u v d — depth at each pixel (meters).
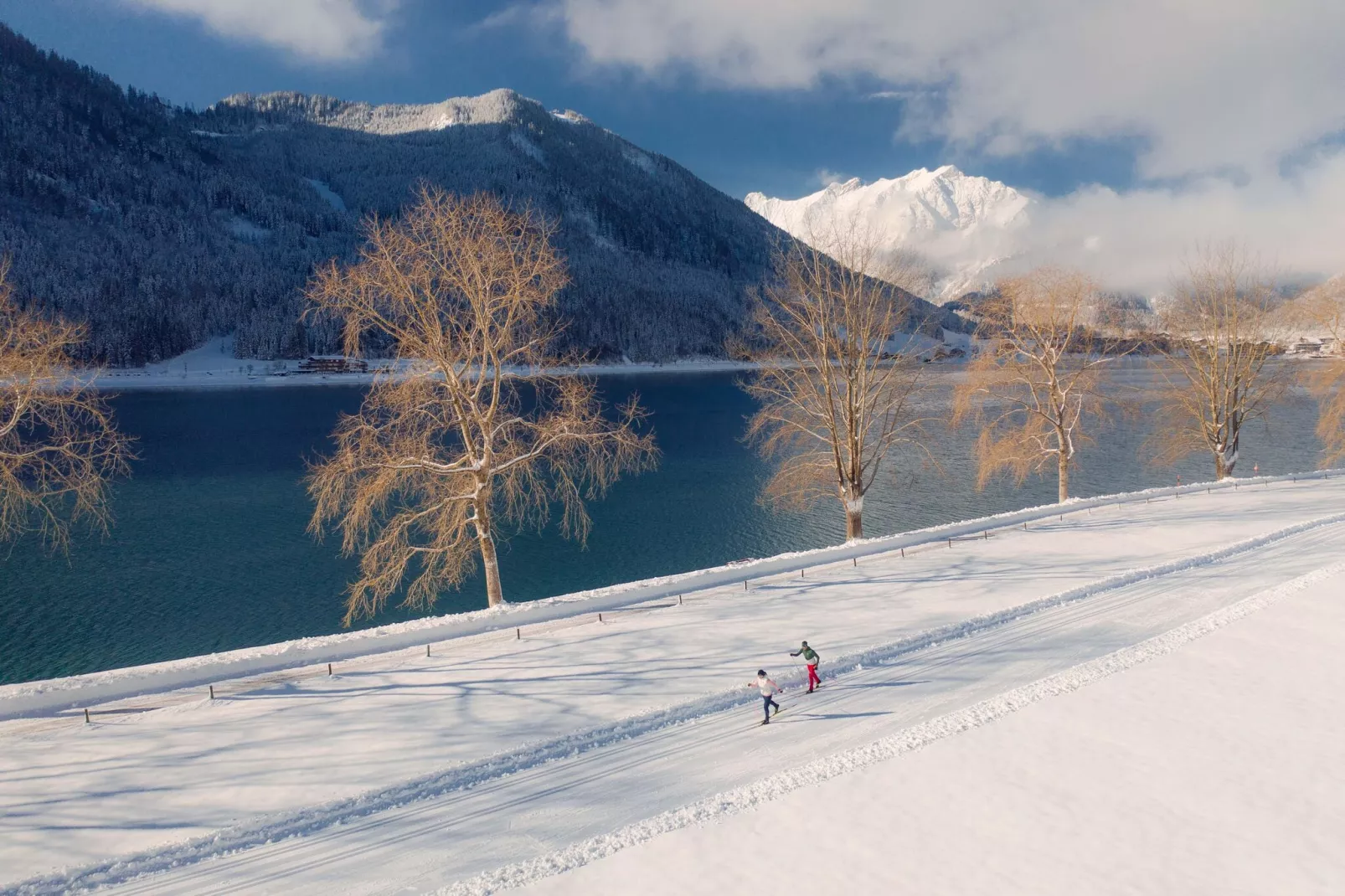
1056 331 40.81
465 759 15.29
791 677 18.92
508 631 22.58
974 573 27.64
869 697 18.05
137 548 47.75
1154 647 20.52
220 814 13.44
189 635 34.69
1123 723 16.34
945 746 15.60
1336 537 31.16
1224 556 29.17
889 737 16.06
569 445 27.50
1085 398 42.72
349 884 11.70
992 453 41.84
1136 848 12.07
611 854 12.33
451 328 25.11
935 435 79.44
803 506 46.00
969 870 11.63
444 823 13.30
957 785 14.11
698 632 22.14
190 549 47.44
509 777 14.76
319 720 16.98
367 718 17.09
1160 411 57.53
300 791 14.16
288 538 49.94
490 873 11.89
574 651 20.91
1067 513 37.50
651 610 24.33
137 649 33.09
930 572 27.92
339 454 24.56
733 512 56.50
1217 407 46.25
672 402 134.75
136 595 39.69
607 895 11.31
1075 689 18.14
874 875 11.57
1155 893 10.98
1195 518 35.34
